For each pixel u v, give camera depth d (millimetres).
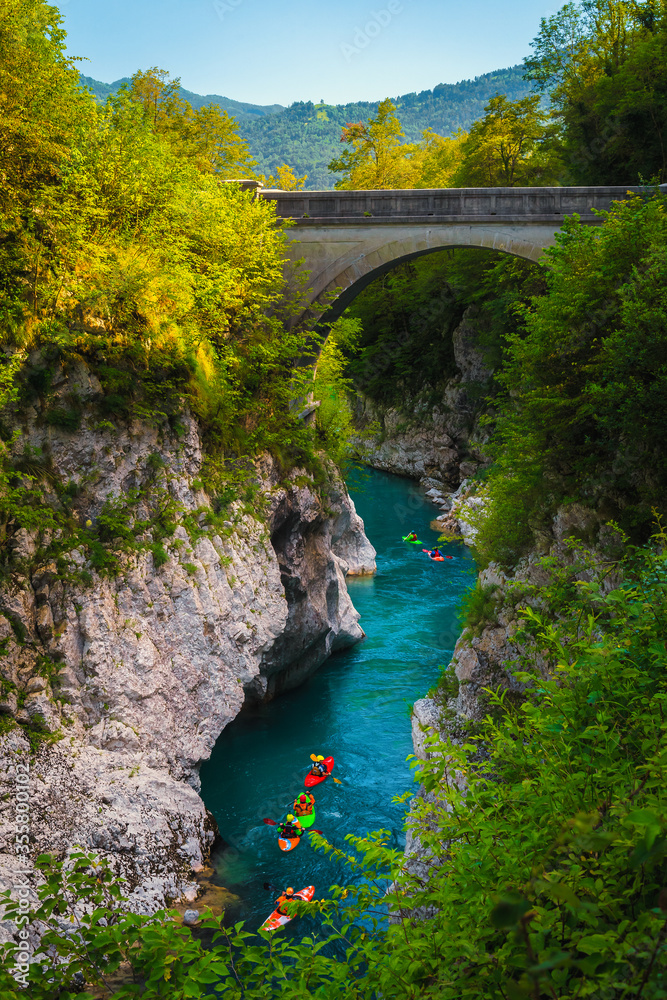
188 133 32062
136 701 15383
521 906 2326
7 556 14117
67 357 15742
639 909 3760
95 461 15977
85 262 16547
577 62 36531
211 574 17875
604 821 4305
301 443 23062
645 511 14242
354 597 30719
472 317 48344
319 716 21500
